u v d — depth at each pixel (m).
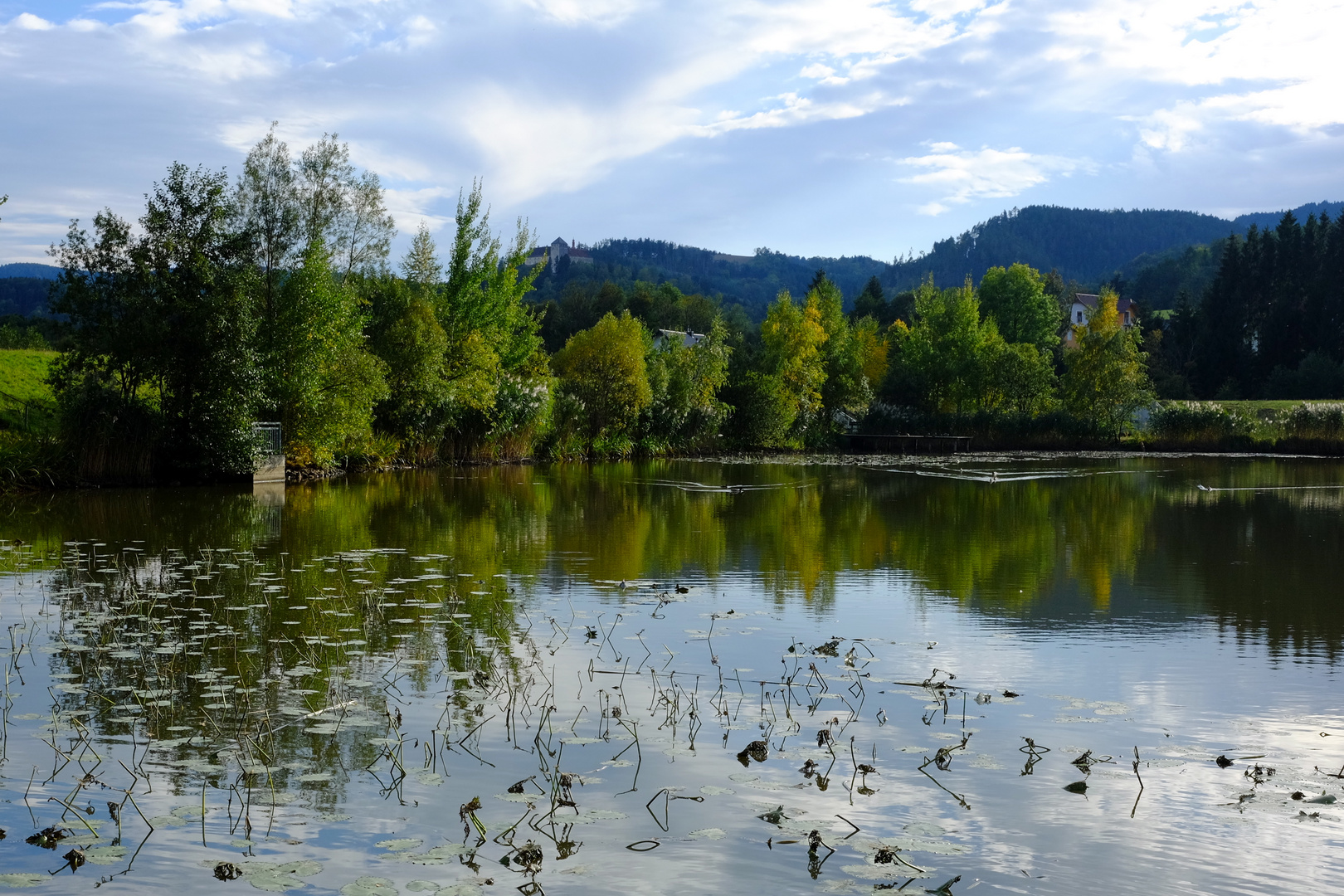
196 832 4.30
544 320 88.38
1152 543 13.85
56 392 19.72
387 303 27.47
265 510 16.31
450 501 18.52
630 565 11.40
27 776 4.93
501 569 10.97
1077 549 13.13
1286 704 6.34
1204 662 7.35
